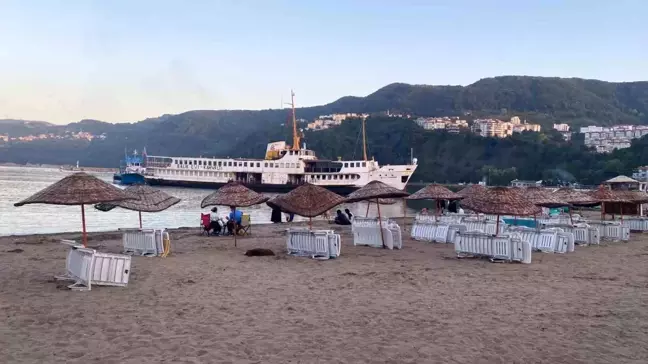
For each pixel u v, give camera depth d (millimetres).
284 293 12172
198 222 41562
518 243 17094
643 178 110312
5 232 33031
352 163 92625
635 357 7793
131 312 10156
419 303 11234
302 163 94125
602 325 9516
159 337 8539
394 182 94562
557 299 11719
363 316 10078
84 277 12320
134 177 104000
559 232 20453
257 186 94688
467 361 7582
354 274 14797
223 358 7566
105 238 24625
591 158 153000
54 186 13812
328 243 17891
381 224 22047
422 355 7809
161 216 46625
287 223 36000
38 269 14984
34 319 9523
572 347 8242
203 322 9523
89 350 7840
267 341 8406
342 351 7961
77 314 9930
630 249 21688
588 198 27453
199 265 16156
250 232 28078
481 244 17781
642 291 12680
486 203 17234
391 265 16484
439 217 28812
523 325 9500
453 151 193000
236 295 11891
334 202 18531
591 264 17172
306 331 9023
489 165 176250
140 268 15336
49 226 37219
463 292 12430
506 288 12953
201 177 99938
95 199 13453
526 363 7531
